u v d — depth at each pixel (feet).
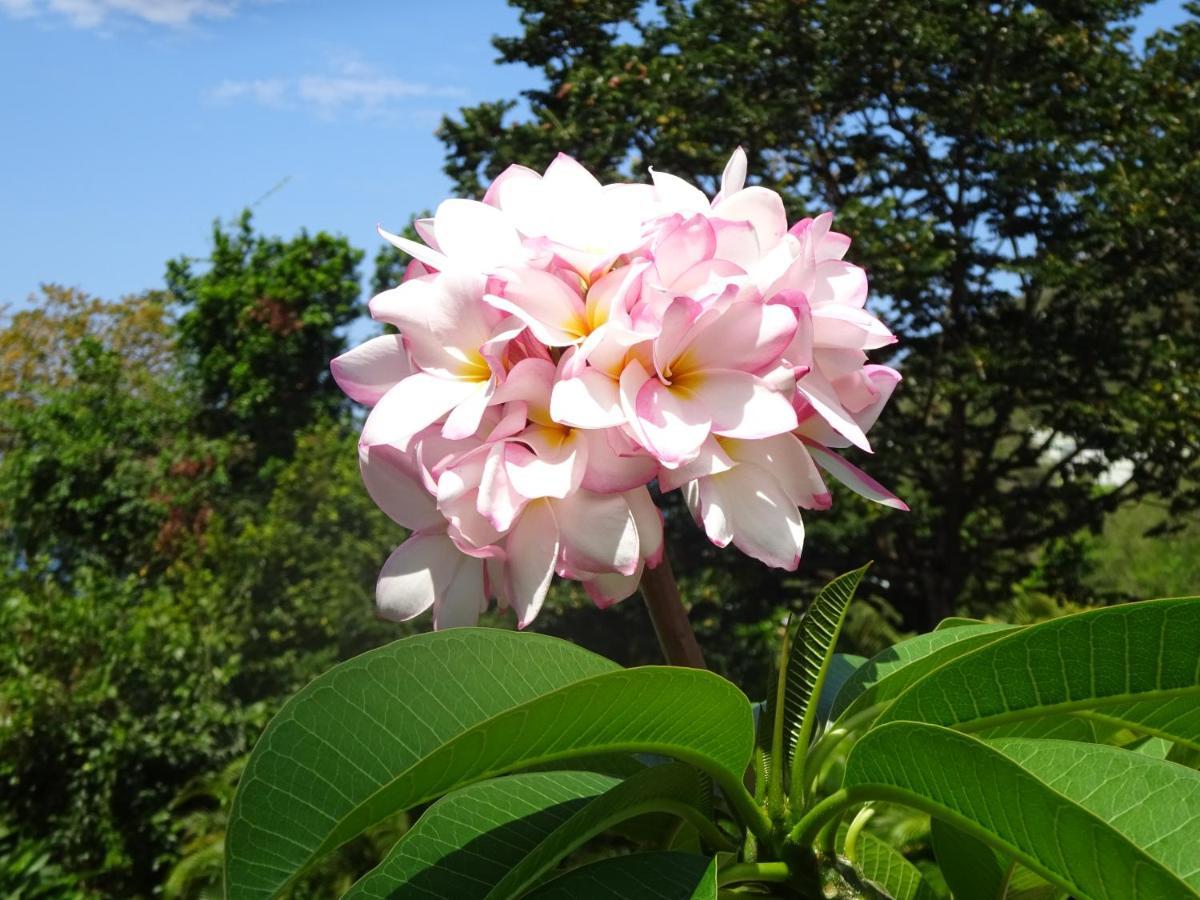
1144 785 2.60
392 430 3.15
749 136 49.21
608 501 3.02
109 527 65.98
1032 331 49.34
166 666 32.42
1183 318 49.08
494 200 3.56
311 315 83.51
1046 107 49.85
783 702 3.33
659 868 2.87
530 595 3.00
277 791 2.54
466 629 2.85
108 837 28.84
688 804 3.24
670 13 53.78
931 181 50.57
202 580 41.78
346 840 2.59
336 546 46.11
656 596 3.23
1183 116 48.03
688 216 3.43
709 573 47.29
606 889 2.83
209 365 81.82
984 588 51.88
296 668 41.52
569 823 2.77
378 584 3.31
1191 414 44.24
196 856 26.45
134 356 86.58
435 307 3.22
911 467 49.29
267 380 81.46
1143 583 67.77
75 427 67.72
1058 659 3.03
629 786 2.91
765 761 3.32
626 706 2.74
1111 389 55.93
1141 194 45.06
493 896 2.72
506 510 2.98
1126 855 2.40
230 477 77.41
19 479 64.95
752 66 49.96
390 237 3.47
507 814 3.12
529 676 2.87
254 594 44.09
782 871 3.06
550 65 53.93
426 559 3.33
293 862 2.51
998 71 49.98
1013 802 2.60
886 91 50.47
